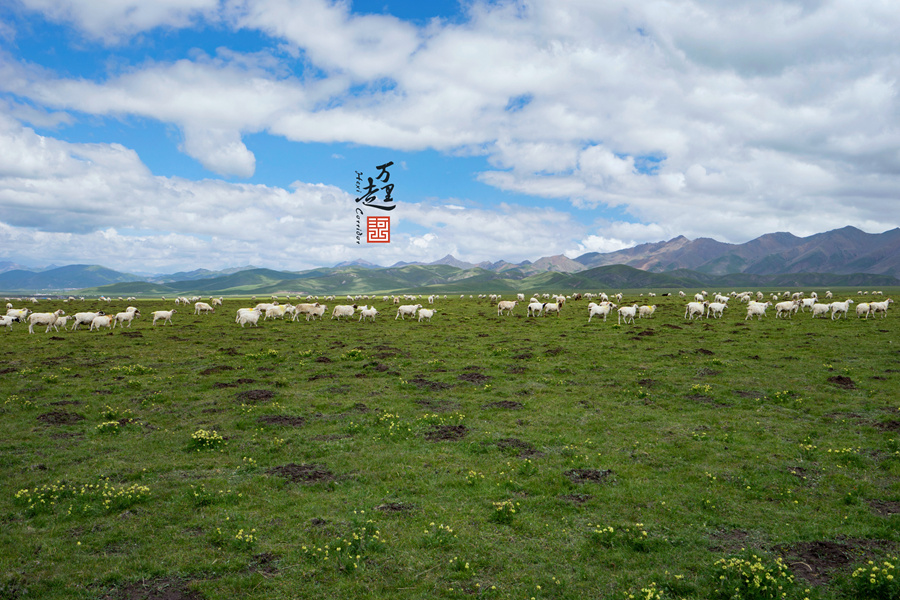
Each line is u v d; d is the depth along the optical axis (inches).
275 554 406.0
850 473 565.3
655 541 425.7
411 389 989.8
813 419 769.6
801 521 460.4
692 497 514.0
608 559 401.7
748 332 1676.9
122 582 366.6
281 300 5132.9
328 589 360.2
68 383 1007.0
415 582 370.3
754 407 840.9
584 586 366.6
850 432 701.9
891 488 524.4
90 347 1469.0
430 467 598.5
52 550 406.0
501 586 365.4
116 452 646.5
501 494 521.0
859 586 344.5
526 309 3058.6
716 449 649.6
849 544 415.2
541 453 646.5
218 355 1353.3
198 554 403.9
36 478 555.2
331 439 701.3
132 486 524.4
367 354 1357.0
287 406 863.1
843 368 1090.1
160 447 668.1
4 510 476.4
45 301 4089.6
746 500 508.1
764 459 613.6
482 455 638.5
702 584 365.1
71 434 715.4
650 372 1109.1
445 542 422.9
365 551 406.0
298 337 1731.1
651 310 2230.6
